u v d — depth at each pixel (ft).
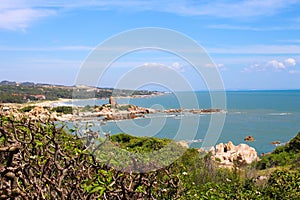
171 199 11.05
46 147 8.46
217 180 23.65
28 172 7.93
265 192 23.86
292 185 24.09
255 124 136.26
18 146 7.01
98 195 8.70
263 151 78.48
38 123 9.28
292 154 42.78
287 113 205.77
